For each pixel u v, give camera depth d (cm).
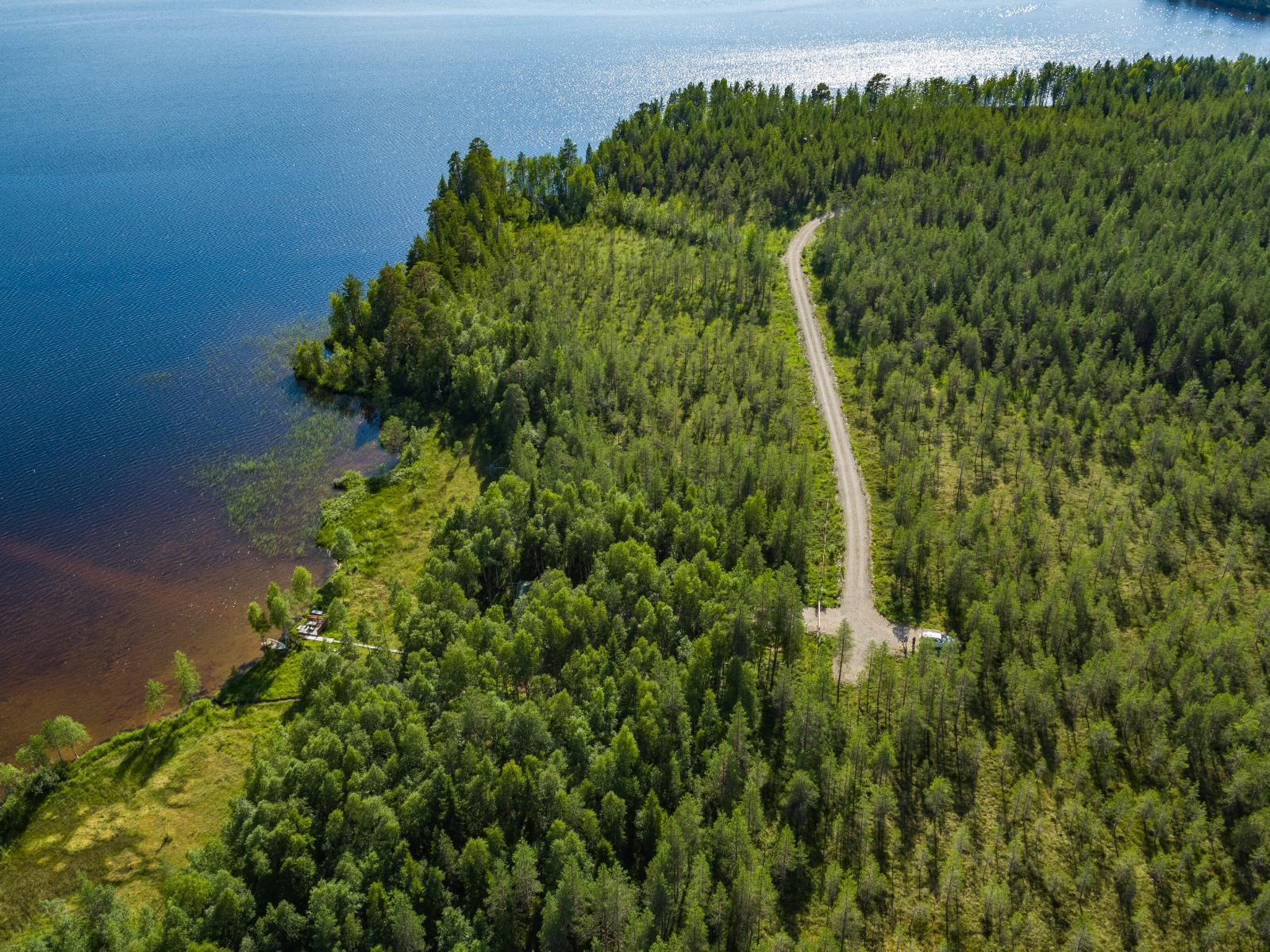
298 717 11144
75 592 13950
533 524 13875
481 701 10194
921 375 18500
